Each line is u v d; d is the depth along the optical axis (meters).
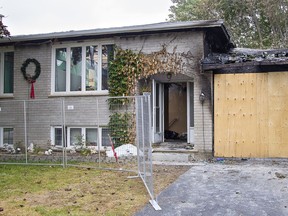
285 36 23.14
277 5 22.69
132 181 7.76
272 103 9.99
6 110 12.98
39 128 12.55
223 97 10.40
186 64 10.80
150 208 5.61
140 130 7.68
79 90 12.36
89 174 8.66
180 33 10.91
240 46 23.97
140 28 10.87
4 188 7.12
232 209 5.50
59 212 5.41
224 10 24.30
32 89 12.64
